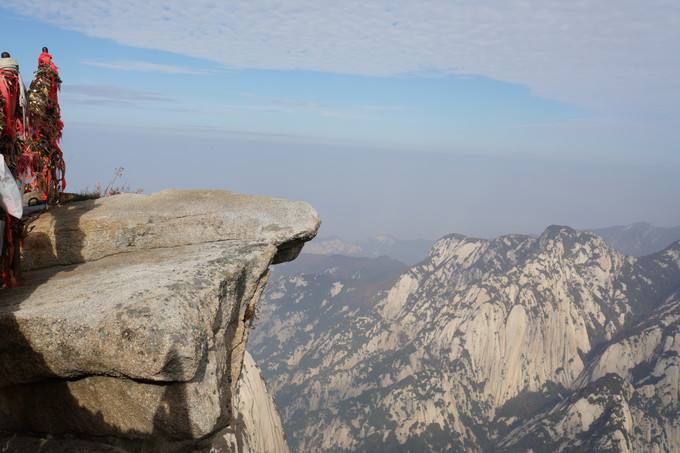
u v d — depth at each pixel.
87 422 5.63
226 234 8.09
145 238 7.92
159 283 5.75
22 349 5.25
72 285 6.18
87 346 5.07
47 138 8.16
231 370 6.77
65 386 5.56
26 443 5.72
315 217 8.61
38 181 8.14
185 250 7.50
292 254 8.63
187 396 5.20
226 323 6.17
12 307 5.51
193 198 9.09
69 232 7.62
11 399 5.78
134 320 5.04
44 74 7.97
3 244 6.07
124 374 5.08
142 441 5.57
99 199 9.26
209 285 5.92
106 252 7.71
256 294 7.25
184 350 5.01
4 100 5.99
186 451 5.77
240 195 9.30
